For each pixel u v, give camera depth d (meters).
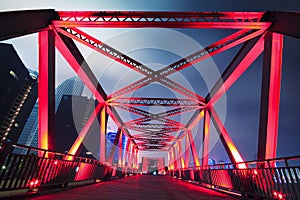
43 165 9.68
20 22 9.02
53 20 11.39
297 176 7.62
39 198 8.50
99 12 12.16
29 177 8.77
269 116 9.91
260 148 10.17
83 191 11.77
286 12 9.52
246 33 12.92
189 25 11.83
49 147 10.30
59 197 8.98
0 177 7.22
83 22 11.70
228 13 11.95
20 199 7.98
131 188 15.33
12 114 98.50
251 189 10.98
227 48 13.56
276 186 8.86
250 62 13.75
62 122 158.25
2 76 95.62
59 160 11.39
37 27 10.34
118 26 12.02
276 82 10.23
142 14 12.21
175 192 14.27
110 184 18.17
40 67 11.06
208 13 12.11
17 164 8.03
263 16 11.42
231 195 13.22
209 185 19.25
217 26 11.70
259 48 12.41
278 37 10.85
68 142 152.88
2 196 7.25
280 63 10.45
